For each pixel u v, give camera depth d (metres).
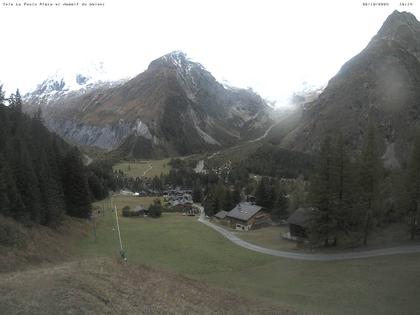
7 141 79.19
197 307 33.38
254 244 84.56
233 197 136.75
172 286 37.81
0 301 24.89
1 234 54.94
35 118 123.56
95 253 69.62
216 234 99.69
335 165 65.38
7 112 102.69
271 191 129.12
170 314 29.91
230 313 34.38
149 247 79.88
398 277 47.91
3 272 45.88
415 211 65.12
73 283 29.48
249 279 56.69
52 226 77.12
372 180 66.81
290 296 45.38
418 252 58.31
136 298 31.03
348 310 40.19
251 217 112.31
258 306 38.53
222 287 46.94
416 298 41.50
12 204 64.88
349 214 65.69
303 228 83.62
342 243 69.75
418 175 63.84
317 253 66.50
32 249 57.09
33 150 86.88
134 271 39.09
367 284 47.06
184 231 101.56
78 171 98.50
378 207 70.56
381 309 39.94
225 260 69.81
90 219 102.12
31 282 28.70
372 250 62.88
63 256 62.19
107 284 31.80
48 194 77.44
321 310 40.19
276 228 109.06
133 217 127.62
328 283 49.38
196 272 61.91
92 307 26.84
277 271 59.09
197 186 191.25
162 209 146.88
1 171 66.19
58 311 25.20
